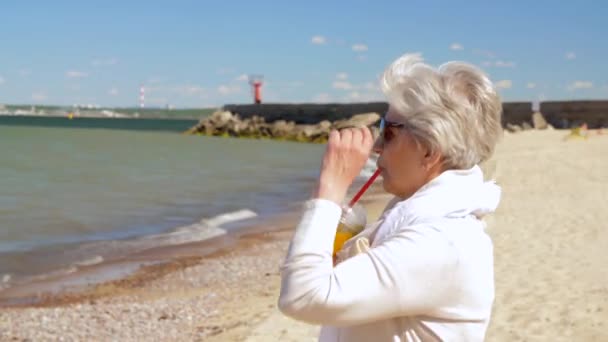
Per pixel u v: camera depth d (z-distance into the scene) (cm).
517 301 716
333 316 156
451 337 162
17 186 2448
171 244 1359
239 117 8850
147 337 731
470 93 172
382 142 175
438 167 173
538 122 7175
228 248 1316
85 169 3256
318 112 8175
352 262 159
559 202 1562
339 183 166
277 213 1869
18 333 762
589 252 976
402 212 168
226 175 3161
